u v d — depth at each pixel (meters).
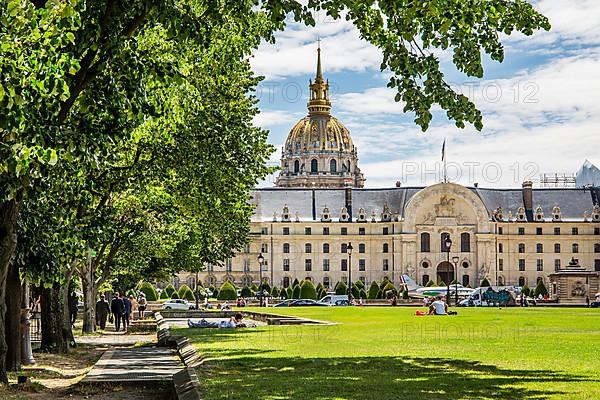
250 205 46.09
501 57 19.73
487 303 112.81
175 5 18.00
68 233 21.44
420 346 25.00
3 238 18.05
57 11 14.02
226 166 34.50
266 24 26.00
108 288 75.56
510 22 19.38
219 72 32.38
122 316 60.78
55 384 22.09
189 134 32.97
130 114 16.91
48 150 14.51
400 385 15.32
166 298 147.50
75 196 22.77
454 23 19.12
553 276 120.81
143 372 21.94
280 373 18.06
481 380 15.85
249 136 35.78
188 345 27.61
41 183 19.39
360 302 124.75
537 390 14.24
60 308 33.25
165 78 18.27
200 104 32.88
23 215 20.66
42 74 13.51
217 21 19.91
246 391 14.95
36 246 20.94
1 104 13.25
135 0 17.17
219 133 33.91
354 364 19.52
